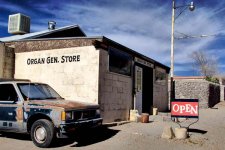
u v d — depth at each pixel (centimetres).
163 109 1945
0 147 807
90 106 866
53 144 830
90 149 778
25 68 1323
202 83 2348
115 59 1253
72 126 779
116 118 1251
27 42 1334
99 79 1122
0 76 1303
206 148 805
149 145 820
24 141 880
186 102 951
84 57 1161
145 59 1605
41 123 791
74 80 1176
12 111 862
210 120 1445
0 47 1324
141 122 1250
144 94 1698
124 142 852
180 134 905
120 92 1293
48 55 1260
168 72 2080
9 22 2203
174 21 2011
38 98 888
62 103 828
